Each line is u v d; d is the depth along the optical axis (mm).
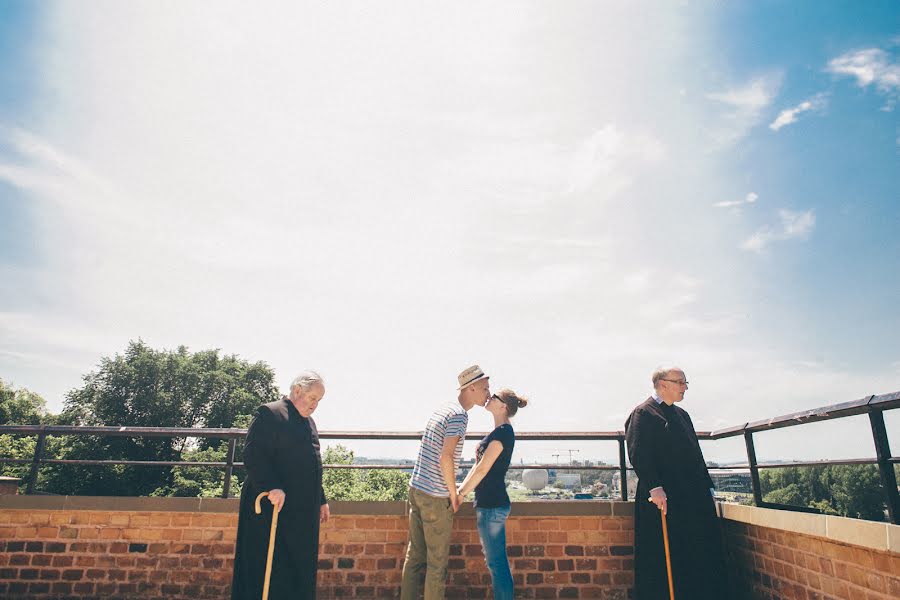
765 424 4242
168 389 40000
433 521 4160
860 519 3127
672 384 4426
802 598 3742
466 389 4441
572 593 4883
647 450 4305
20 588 4973
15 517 5109
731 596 4125
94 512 5109
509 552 4945
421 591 4375
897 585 2885
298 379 4219
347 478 41031
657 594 4172
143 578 4980
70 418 38531
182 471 36531
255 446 3883
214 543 5023
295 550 3842
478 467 4145
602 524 5004
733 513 4695
